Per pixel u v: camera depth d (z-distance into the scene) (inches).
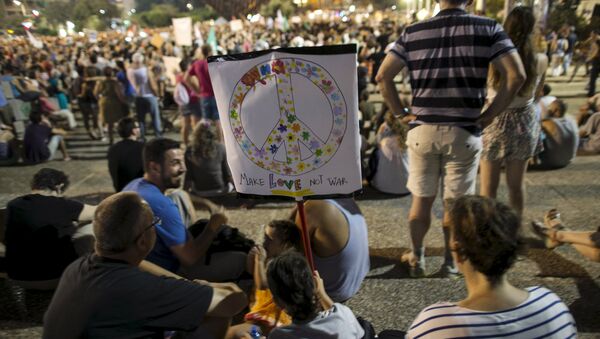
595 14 604.1
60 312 65.7
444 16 103.7
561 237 134.5
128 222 68.2
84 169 274.1
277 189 89.4
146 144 111.7
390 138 201.2
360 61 576.1
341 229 112.2
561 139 220.1
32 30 2066.9
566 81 503.2
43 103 378.9
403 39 110.7
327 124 81.8
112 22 2790.4
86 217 127.3
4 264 142.1
